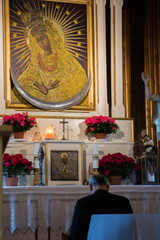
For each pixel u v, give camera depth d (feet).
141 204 17.74
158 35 30.32
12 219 16.76
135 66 30.55
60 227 17.03
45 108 25.34
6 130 4.60
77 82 26.58
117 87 27.43
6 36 25.72
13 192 16.78
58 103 25.61
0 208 4.60
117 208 11.32
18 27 26.12
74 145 21.34
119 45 27.89
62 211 17.08
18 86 25.09
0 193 4.62
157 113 15.90
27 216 16.85
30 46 26.16
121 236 7.96
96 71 27.12
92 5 27.73
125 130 25.36
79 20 27.35
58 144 21.12
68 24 27.09
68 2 27.32
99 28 27.68
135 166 20.83
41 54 26.27
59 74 26.32
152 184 18.98
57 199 17.10
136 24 30.83
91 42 27.30
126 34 30.55
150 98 15.78
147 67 30.55
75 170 21.17
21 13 26.32
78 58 26.89
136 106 30.27
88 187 17.33
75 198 17.21
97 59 27.25
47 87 25.94
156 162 19.26
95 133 23.47
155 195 17.89
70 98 26.04
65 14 27.14
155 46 30.45
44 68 26.13
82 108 26.23
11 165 18.79
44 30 26.58
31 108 25.39
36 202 16.97
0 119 23.71
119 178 19.75
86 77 26.81
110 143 23.29
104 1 28.09
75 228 11.10
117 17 28.14
